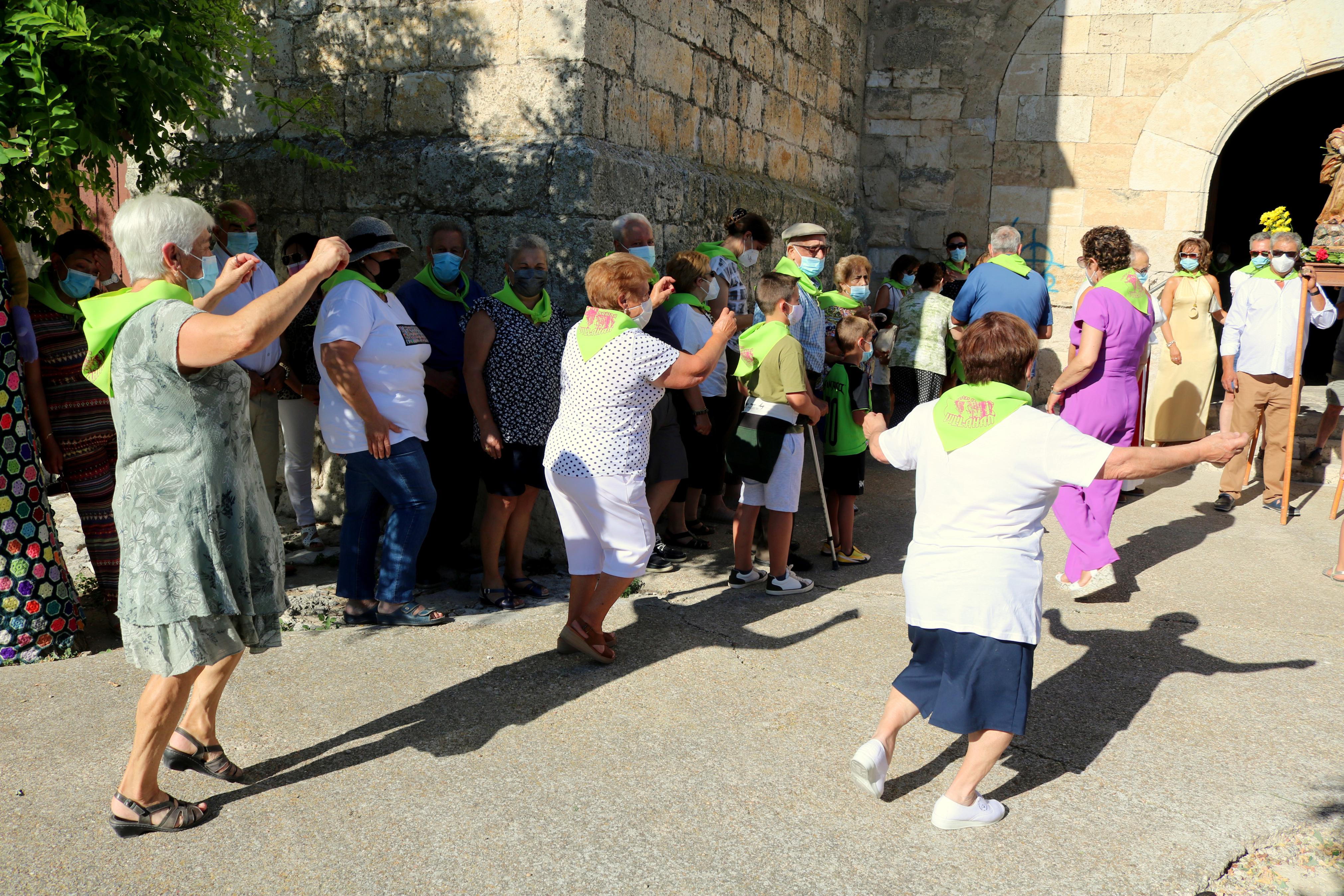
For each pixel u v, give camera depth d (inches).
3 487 155.1
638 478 155.2
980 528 111.7
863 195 407.8
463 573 212.5
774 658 165.2
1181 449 103.0
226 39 190.7
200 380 106.5
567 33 204.2
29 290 164.9
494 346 177.9
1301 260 265.1
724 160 276.1
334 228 233.1
